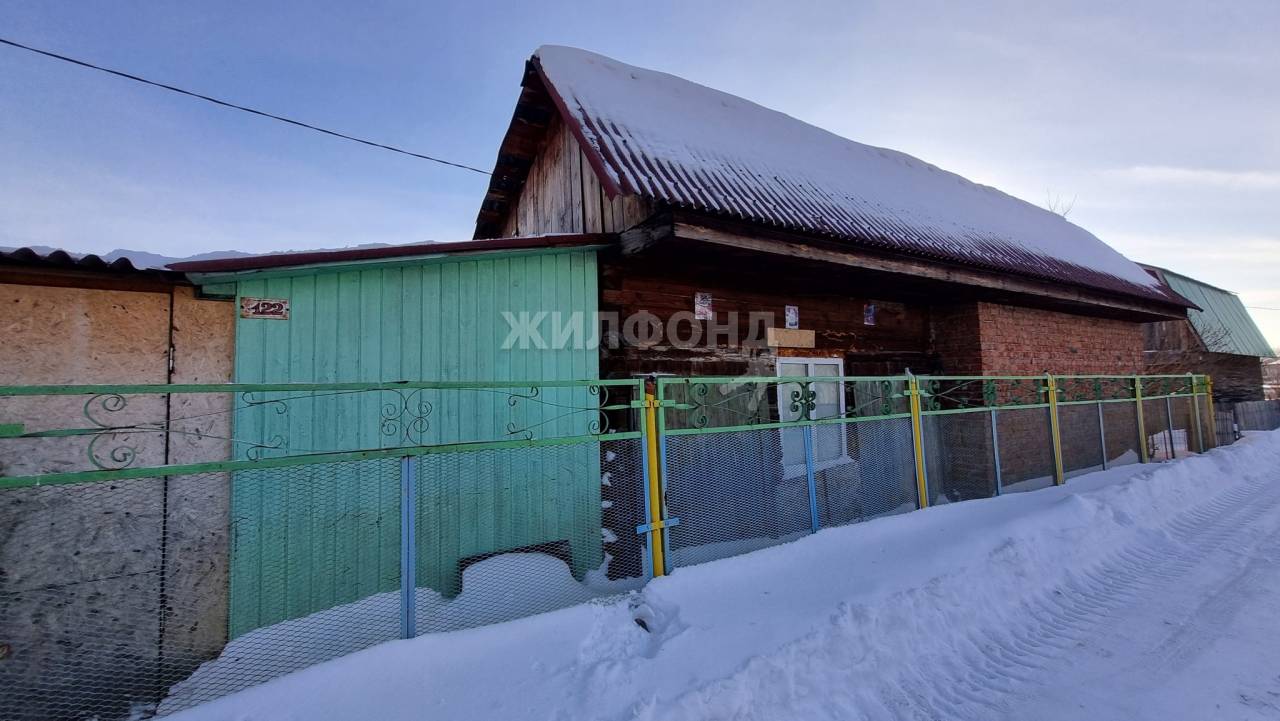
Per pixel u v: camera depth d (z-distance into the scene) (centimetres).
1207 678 262
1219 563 411
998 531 420
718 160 513
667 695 227
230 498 305
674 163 462
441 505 360
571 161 588
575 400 422
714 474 372
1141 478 576
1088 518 467
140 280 301
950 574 344
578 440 313
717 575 336
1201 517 530
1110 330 901
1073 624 324
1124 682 261
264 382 327
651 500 337
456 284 390
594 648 271
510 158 710
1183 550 442
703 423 378
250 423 318
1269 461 761
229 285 323
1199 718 233
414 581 271
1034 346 759
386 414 356
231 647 266
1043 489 578
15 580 257
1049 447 622
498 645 265
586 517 408
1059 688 258
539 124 648
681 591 315
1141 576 393
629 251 437
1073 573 388
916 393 503
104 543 277
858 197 605
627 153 439
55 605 262
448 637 265
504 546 375
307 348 340
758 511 391
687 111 598
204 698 251
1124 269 967
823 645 267
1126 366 918
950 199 826
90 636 266
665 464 344
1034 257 727
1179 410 898
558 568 349
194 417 306
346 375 350
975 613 321
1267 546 445
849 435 462
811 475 419
